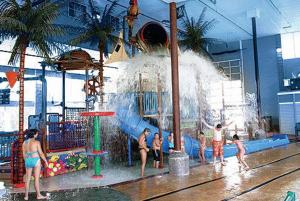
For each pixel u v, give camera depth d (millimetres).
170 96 13820
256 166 10836
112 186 8328
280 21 24156
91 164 11695
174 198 6918
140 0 19328
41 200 7059
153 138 12055
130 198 7039
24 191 8008
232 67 29719
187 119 14328
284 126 24766
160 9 20984
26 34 9164
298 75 27141
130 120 12094
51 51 10219
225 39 29078
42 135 10320
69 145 11641
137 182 8750
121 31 18344
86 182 9031
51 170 10242
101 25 16719
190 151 12977
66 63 13070
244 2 20094
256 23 24406
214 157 11570
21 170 8711
